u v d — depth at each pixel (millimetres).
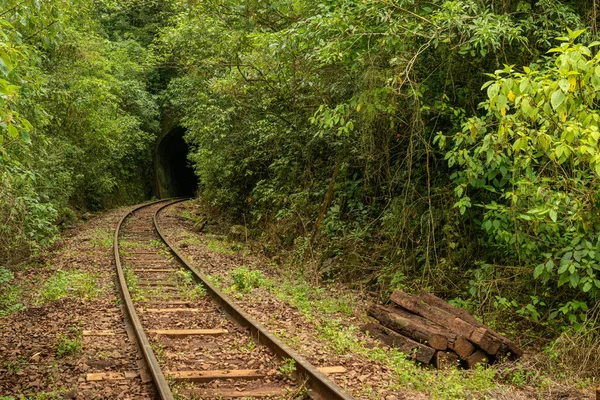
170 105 40625
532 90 5559
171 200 41719
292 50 10367
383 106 9328
